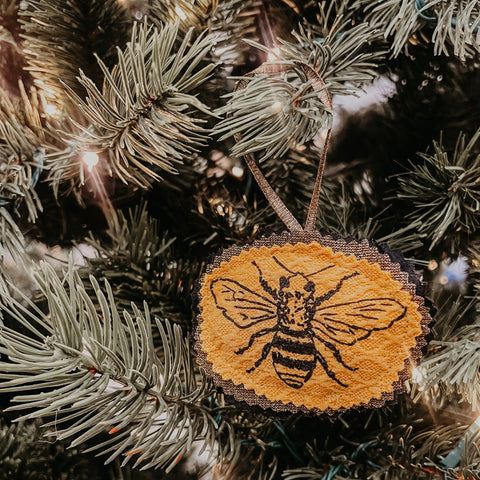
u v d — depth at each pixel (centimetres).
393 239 44
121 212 46
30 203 40
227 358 37
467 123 44
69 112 42
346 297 36
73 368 34
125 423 35
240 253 36
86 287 44
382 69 44
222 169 46
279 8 44
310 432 43
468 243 44
